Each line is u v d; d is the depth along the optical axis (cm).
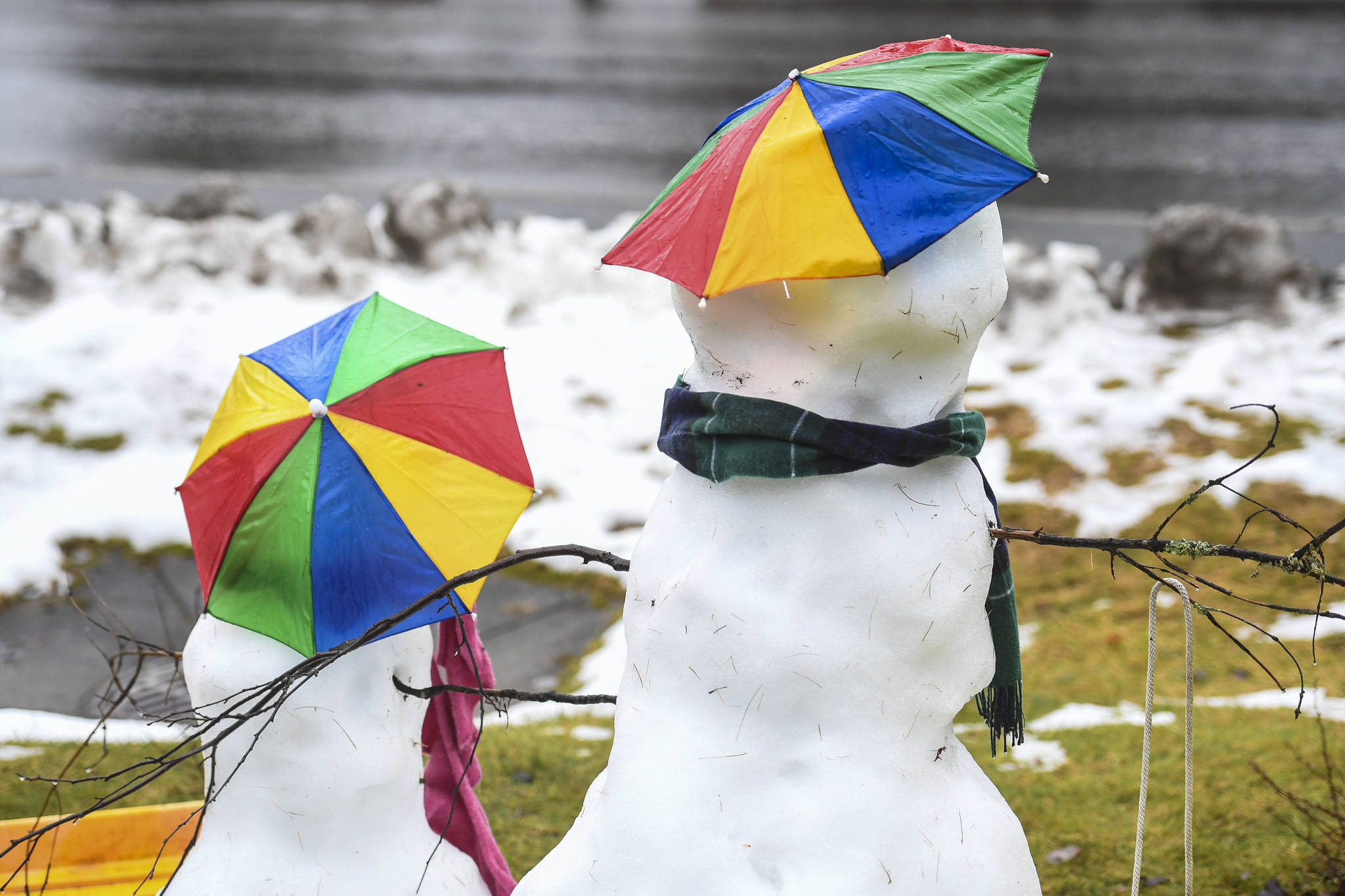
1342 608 736
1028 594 816
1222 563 805
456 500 354
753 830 288
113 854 489
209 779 364
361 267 1355
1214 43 2339
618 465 1033
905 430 284
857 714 291
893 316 280
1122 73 2162
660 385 1141
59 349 1189
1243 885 459
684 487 307
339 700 351
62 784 582
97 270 1351
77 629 837
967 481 303
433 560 346
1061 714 657
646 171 1762
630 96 2164
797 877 287
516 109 2111
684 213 281
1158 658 714
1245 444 915
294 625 337
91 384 1141
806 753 292
